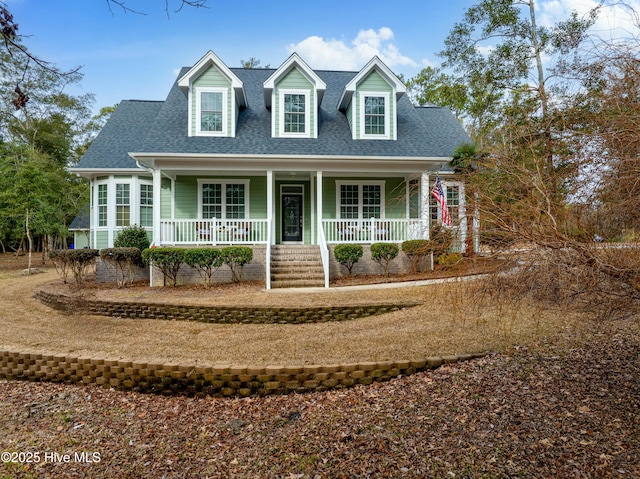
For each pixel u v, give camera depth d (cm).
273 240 1264
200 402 463
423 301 816
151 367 491
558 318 644
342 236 1277
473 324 659
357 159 1181
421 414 393
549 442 330
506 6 1323
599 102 328
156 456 353
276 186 1448
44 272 1495
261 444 364
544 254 314
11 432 402
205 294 944
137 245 1291
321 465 324
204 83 1285
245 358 527
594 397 395
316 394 462
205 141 1243
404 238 1245
